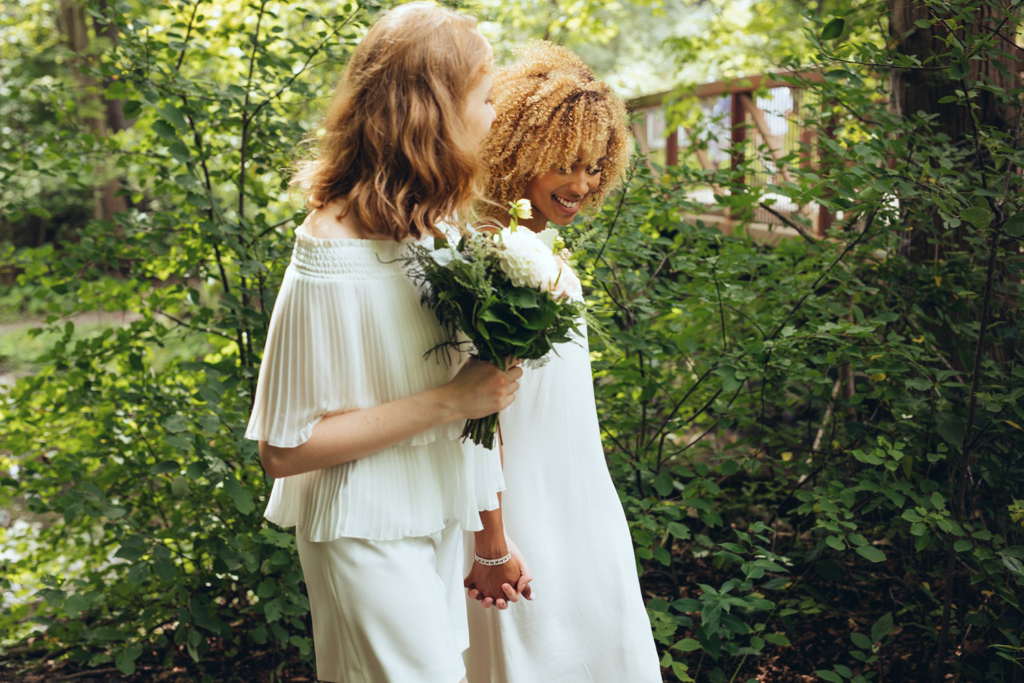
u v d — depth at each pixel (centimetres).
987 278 243
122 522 296
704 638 263
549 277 141
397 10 147
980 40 237
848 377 352
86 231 337
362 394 144
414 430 145
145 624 309
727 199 301
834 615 307
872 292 297
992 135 260
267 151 333
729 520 370
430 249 147
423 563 153
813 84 304
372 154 141
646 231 331
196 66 380
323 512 147
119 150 350
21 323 1099
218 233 301
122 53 304
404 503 149
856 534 256
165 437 271
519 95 186
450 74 142
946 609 255
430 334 148
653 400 355
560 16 709
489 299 137
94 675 305
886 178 259
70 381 331
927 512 262
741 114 596
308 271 142
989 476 271
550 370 181
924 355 288
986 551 241
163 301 346
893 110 332
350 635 149
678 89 617
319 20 321
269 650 325
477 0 301
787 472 347
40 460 340
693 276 323
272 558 288
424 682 147
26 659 317
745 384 366
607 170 201
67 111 360
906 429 285
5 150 347
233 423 304
